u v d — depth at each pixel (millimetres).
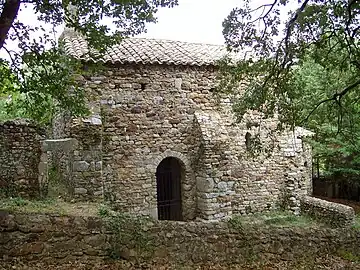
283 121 8977
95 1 7512
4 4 6188
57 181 12617
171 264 6430
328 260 7199
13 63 7660
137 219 6863
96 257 6277
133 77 12422
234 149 14039
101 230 6410
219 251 6770
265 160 14703
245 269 6621
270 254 7031
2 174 10102
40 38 7652
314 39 7551
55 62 8195
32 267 5797
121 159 12203
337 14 7113
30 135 10391
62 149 10781
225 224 7082
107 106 12031
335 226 12812
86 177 10977
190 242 6699
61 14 7609
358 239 7746
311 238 7406
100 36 7914
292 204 14688
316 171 21953
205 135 12656
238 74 8719
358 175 17078
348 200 19344
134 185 12352
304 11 7113
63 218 6375
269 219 13555
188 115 13188
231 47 7945
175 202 13750
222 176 12727
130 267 6211
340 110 9000
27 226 6055
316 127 13000
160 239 6598
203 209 12617
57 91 8188
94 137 11148
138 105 12469
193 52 14078
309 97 11586
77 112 8594
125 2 7363
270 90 9188
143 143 12531
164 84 12859
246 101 8672
